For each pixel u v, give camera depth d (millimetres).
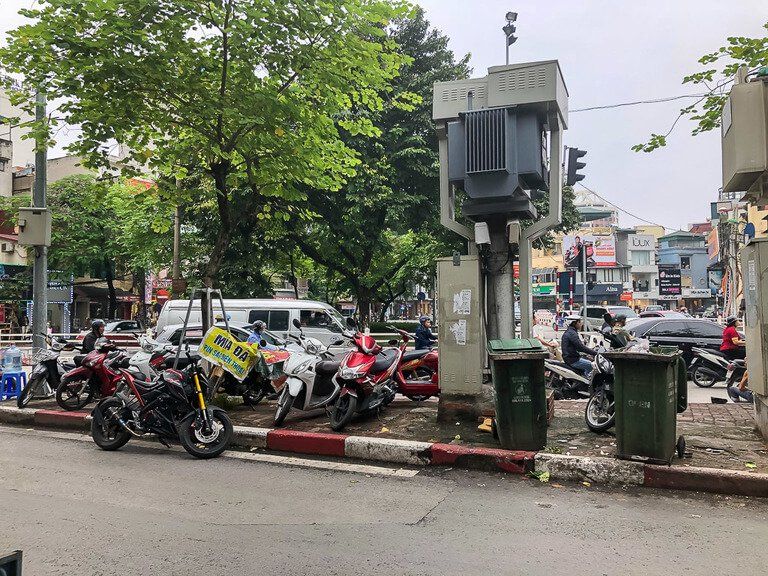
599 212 63156
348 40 8352
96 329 10484
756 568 3635
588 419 7336
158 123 8977
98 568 3596
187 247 25078
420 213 21922
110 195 27156
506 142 7148
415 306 69375
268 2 7621
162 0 7676
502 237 7891
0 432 8391
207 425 6762
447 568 3619
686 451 6148
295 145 8953
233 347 8062
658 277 62844
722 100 8289
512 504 4988
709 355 13195
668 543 4059
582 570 3596
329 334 15984
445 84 7836
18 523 4426
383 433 7184
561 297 59125
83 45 7652
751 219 28672
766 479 5152
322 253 24688
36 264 10195
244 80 8562
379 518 4594
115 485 5539
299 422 8055
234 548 3932
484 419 7340
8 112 41188
